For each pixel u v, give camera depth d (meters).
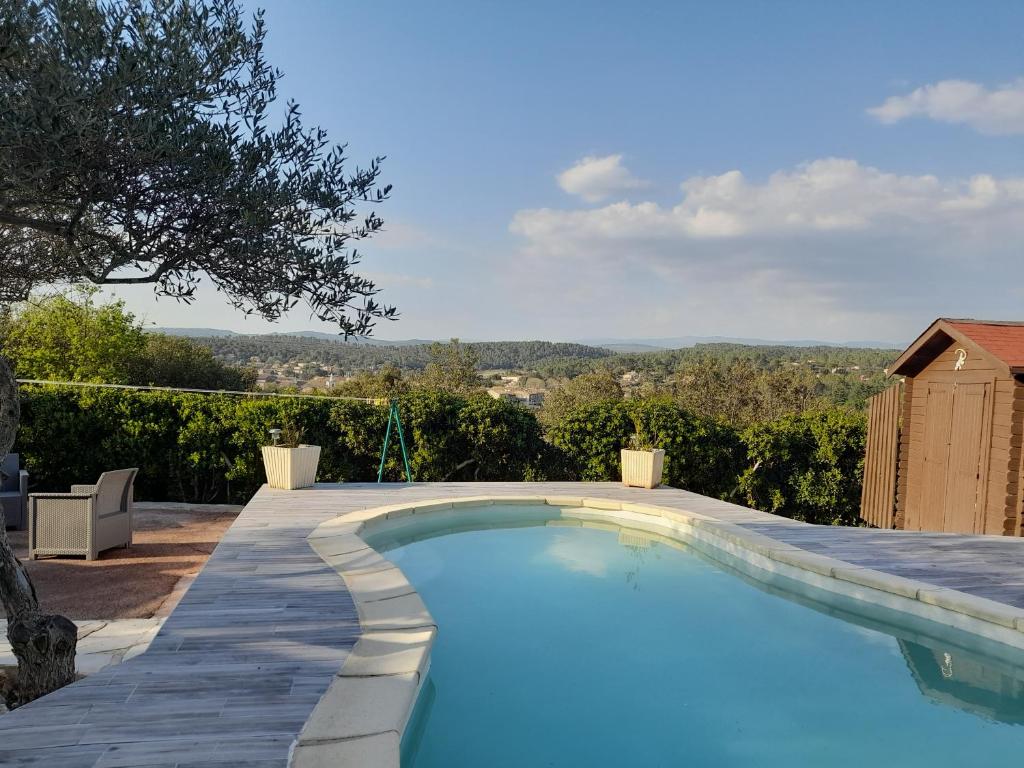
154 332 28.00
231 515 9.71
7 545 3.69
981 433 8.55
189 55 3.55
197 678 3.39
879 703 4.08
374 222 4.33
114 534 7.37
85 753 2.60
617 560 7.26
